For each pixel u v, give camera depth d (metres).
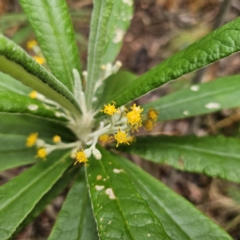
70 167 0.19
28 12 0.17
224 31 0.13
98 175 0.15
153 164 0.37
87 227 0.16
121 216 0.13
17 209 0.15
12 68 0.12
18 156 0.18
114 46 0.20
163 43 0.46
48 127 0.19
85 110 0.17
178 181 0.37
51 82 0.14
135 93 0.14
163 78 0.13
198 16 0.49
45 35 0.17
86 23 0.47
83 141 0.18
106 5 0.14
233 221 0.31
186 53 0.13
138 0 0.52
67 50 0.17
